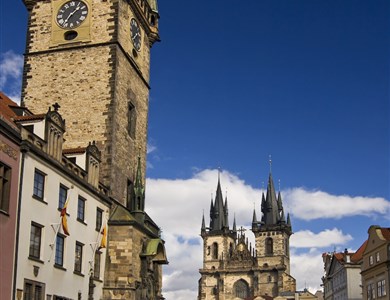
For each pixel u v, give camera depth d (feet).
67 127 213.87
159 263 220.84
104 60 218.38
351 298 359.25
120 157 214.69
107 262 194.18
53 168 160.86
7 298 135.33
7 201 138.51
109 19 222.28
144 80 246.68
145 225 215.51
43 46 225.97
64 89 219.00
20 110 179.52
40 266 150.51
